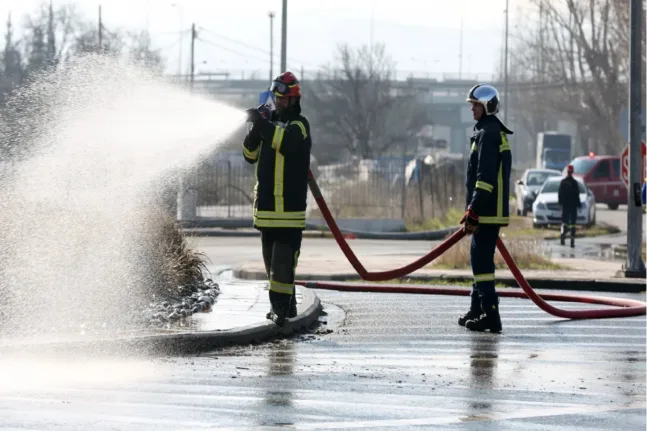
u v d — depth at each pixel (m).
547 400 11.15
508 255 18.16
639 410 10.70
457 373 12.68
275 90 15.84
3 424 9.49
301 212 15.76
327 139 112.81
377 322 17.58
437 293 22.58
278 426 9.63
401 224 46.50
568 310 18.77
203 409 10.29
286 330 15.75
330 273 25.81
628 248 25.92
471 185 17.12
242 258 32.47
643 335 16.33
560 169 99.81
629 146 26.12
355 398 11.00
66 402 10.49
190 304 17.27
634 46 26.25
